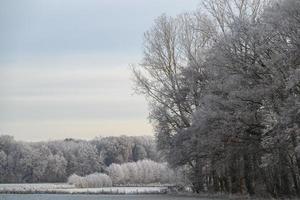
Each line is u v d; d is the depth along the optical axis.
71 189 100.50
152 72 69.00
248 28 47.72
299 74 39.84
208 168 61.00
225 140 51.38
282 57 44.59
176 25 68.75
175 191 74.31
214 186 66.88
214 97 49.97
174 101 66.81
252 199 49.50
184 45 67.69
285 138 42.53
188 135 60.06
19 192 83.06
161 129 67.62
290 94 44.41
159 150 68.19
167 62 68.50
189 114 66.50
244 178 57.00
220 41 50.91
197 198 54.12
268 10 46.47
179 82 66.75
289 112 41.22
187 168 67.88
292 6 44.12
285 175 50.00
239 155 53.47
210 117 49.28
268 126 44.06
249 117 47.91
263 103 46.59
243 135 50.41
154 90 68.62
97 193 78.56
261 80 47.31
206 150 55.94
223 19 61.12
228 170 58.44
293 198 47.06
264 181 53.75
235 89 48.66
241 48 49.28
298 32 44.66
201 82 64.38
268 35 46.16
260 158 51.78
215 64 51.00
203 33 63.62
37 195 71.44
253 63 48.47
